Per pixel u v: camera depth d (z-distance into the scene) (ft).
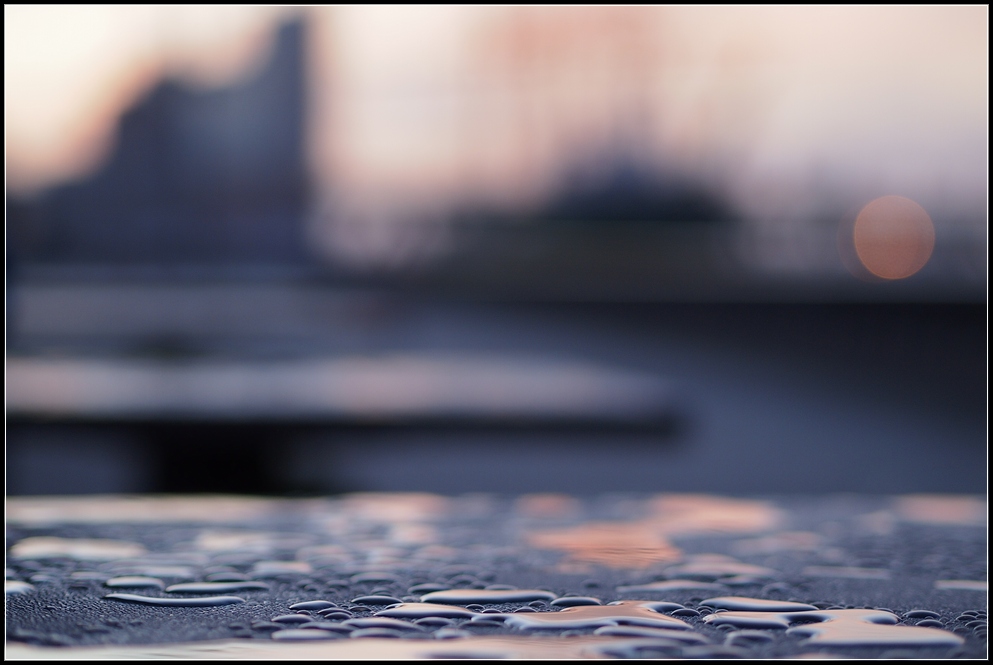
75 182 45.55
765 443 28.73
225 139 51.80
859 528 2.56
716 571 1.82
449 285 43.96
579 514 2.91
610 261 44.88
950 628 1.28
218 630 1.24
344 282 44.37
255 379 13.21
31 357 18.95
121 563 1.85
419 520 2.72
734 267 42.55
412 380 13.42
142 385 12.16
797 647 1.15
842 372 36.22
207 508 2.98
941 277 36.55
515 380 13.61
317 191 51.19
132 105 51.42
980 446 30.48
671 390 11.24
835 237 42.32
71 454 11.40
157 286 39.34
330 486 11.75
